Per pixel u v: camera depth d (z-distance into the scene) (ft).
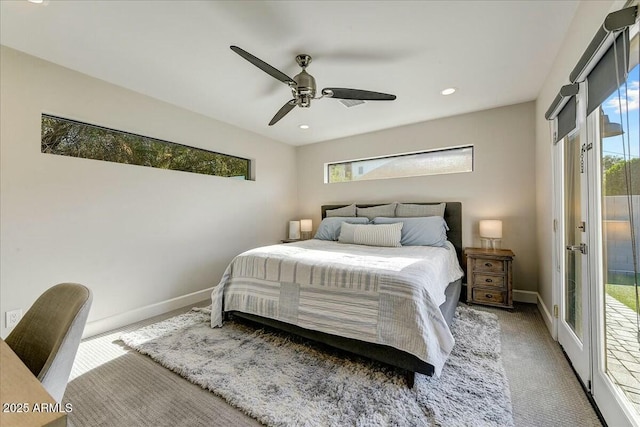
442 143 11.76
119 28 5.93
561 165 6.88
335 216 13.73
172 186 10.00
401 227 10.46
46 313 3.05
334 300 6.30
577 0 5.28
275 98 9.50
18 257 6.68
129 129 8.77
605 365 4.48
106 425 4.52
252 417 4.63
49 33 6.06
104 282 8.18
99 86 8.09
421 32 6.15
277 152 14.89
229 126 12.14
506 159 10.61
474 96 9.59
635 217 3.61
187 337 7.54
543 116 8.68
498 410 4.64
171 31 6.05
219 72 7.79
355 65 7.50
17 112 6.69
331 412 4.66
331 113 11.04
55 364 2.37
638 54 3.33
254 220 13.39
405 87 8.84
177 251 10.11
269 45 6.57
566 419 4.46
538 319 8.57
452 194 11.68
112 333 7.95
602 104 4.43
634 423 3.54
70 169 7.55
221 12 5.49
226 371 5.88
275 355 6.56
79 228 7.70
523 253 10.36
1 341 2.58
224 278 8.43
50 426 1.57
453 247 10.81
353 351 5.95
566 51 6.25
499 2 5.29
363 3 5.28
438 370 5.04
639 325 3.59
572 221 6.19
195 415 4.71
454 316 8.73
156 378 5.74
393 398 4.97
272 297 7.31
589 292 4.99
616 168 4.09
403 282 5.62
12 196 6.61
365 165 14.25
